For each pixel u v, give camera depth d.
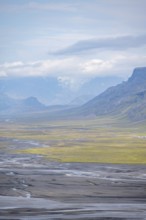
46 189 129.25
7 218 88.31
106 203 108.81
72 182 143.00
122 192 126.00
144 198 117.12
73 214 93.25
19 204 105.56
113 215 92.44
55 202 109.25
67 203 108.06
